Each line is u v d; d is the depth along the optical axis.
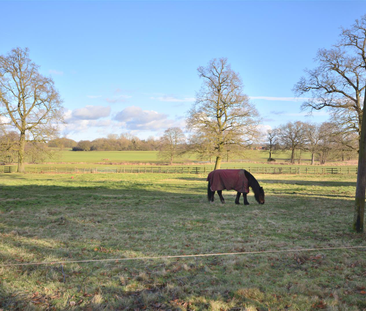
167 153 65.75
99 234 8.24
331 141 33.16
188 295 4.41
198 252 6.55
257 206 13.76
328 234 8.20
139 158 90.69
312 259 6.00
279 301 4.24
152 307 4.07
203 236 8.10
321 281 4.94
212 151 35.69
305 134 75.69
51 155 40.59
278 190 21.91
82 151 124.94
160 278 5.07
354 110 29.08
